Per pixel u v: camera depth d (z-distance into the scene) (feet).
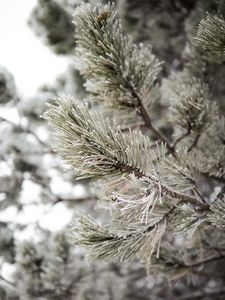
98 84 2.23
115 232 1.94
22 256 3.26
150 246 2.04
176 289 4.33
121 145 1.76
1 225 3.86
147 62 2.29
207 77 2.92
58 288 3.41
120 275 4.34
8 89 3.35
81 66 2.30
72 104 1.71
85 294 3.67
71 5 4.15
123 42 2.21
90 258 1.97
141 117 2.38
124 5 4.00
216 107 2.42
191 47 2.89
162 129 3.39
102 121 1.77
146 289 4.54
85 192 3.99
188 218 1.91
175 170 2.03
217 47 1.91
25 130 3.64
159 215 1.99
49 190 3.77
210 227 2.28
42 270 3.30
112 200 1.88
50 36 4.01
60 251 3.25
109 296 4.00
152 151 1.91
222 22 1.87
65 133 1.67
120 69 2.19
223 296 3.49
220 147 2.35
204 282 4.00
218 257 2.51
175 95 2.47
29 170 3.68
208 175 2.32
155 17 4.05
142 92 2.28
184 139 2.51
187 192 2.06
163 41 4.14
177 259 2.46
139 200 1.73
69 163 1.73
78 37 2.15
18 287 3.45
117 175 1.79
